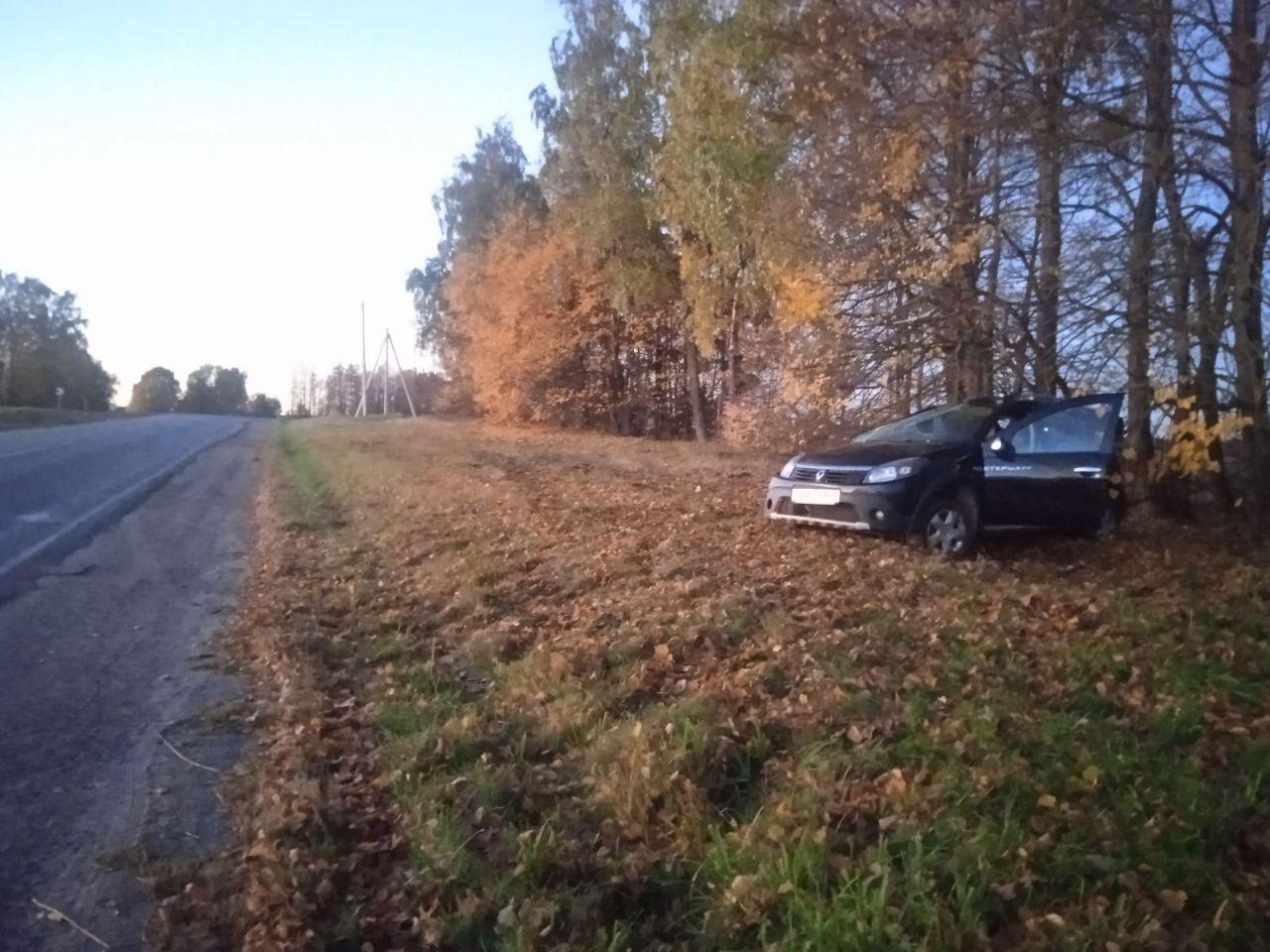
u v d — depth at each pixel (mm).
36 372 94875
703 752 5445
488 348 39156
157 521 16359
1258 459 10445
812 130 13078
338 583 10711
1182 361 10047
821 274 14711
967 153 12438
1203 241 10438
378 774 5758
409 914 4430
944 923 3945
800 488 10719
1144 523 11312
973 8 10164
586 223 31641
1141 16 9883
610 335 37000
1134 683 6184
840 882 4254
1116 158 10914
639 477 18844
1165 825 4469
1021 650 6852
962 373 14227
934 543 10125
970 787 4820
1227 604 7785
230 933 4289
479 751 5934
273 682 7371
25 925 4301
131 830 5129
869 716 5770
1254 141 9859
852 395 15672
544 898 4430
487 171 52656
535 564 10461
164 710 6895
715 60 16219
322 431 44281
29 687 7332
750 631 7473
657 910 4477
